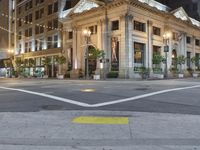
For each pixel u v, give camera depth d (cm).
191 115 987
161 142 625
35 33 7144
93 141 636
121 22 4694
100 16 5088
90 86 2312
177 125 801
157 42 5406
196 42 6988
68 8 6122
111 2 4788
